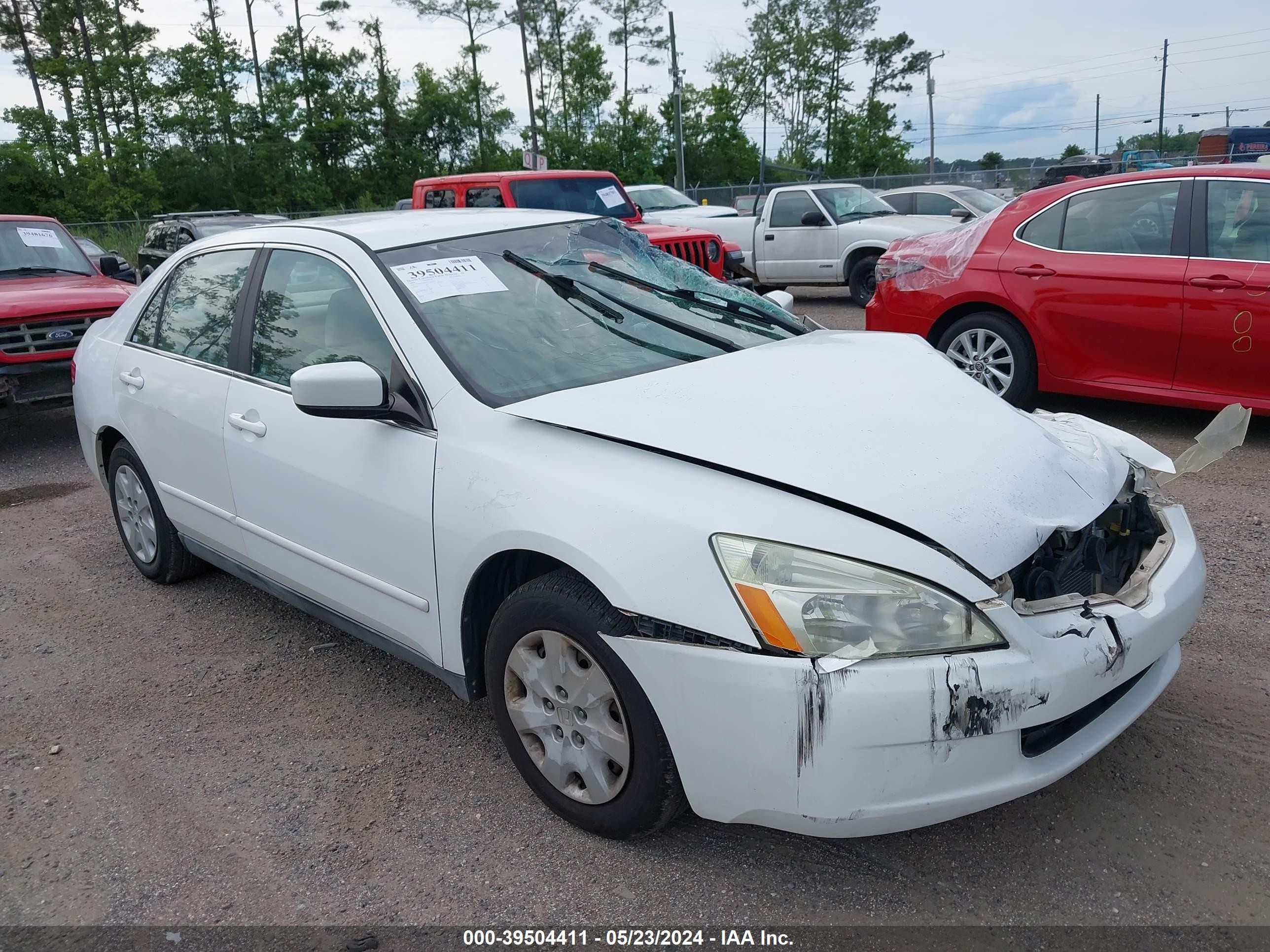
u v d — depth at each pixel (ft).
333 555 10.65
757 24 220.02
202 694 12.01
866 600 6.98
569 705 8.50
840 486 7.54
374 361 10.13
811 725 6.90
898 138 221.25
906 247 24.12
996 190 89.30
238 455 11.69
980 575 7.21
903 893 7.98
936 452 8.14
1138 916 7.60
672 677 7.47
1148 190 19.94
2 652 13.44
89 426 15.39
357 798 9.71
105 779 10.27
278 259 11.86
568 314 10.63
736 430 8.22
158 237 49.75
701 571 7.36
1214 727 10.03
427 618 9.61
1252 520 15.71
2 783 10.28
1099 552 8.57
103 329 15.76
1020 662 7.06
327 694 11.87
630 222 37.63
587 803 8.63
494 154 184.65
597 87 191.42
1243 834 8.45
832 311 43.19
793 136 225.15
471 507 8.76
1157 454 10.17
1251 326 18.42
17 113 134.72
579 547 7.85
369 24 180.55
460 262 10.82
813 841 8.66
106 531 18.52
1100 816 8.79
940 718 6.86
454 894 8.27
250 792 9.90
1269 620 12.26
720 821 7.93
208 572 15.89
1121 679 7.72
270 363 11.51
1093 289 20.18
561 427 8.60
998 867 8.22
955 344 22.80
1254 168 19.01
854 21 217.77
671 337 10.67
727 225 47.62
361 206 168.86
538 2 204.54
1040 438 8.92
